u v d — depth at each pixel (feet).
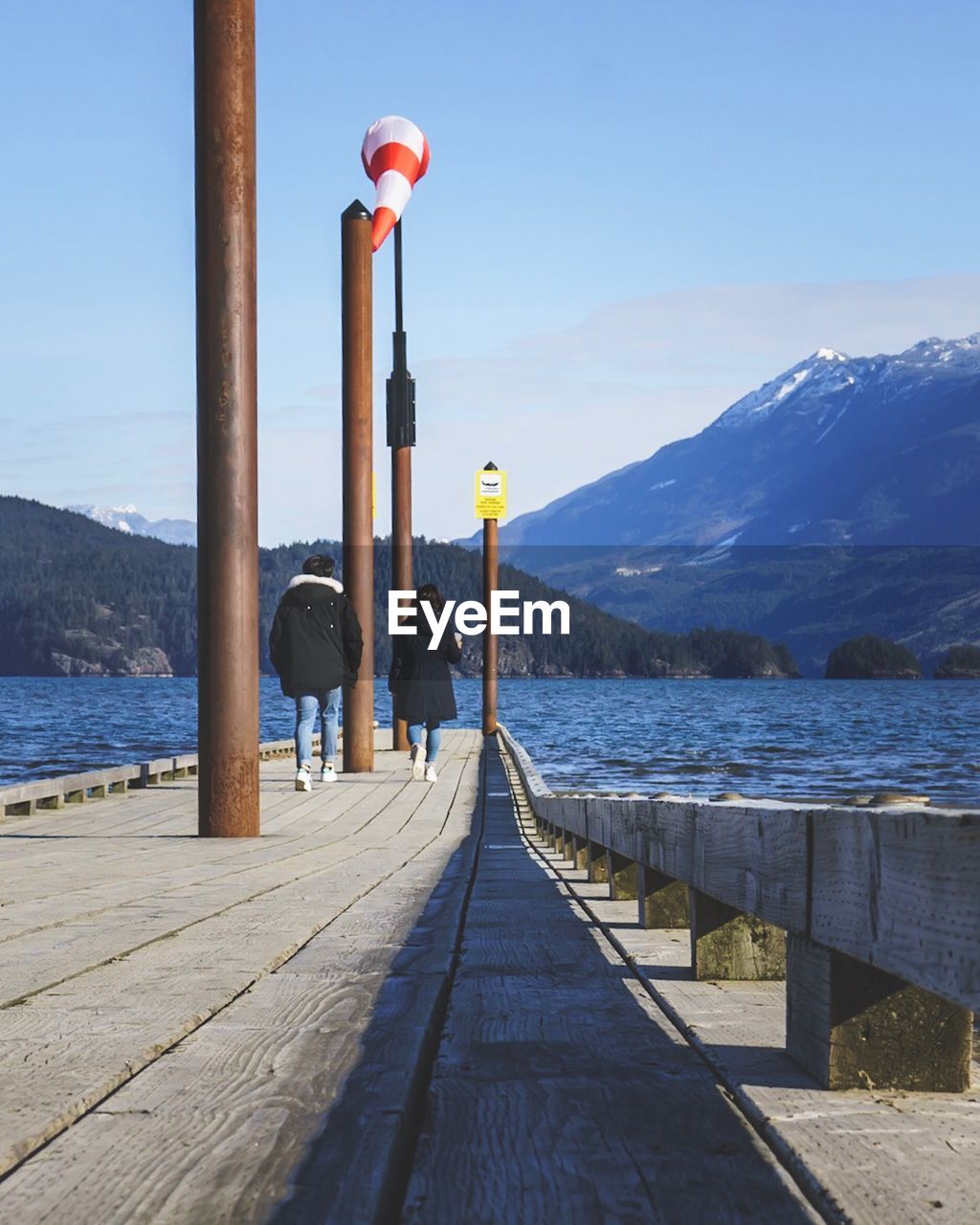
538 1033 10.94
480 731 107.55
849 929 8.22
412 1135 8.25
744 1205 6.73
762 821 10.40
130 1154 7.23
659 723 222.48
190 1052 9.77
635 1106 8.62
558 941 16.72
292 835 33.58
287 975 13.23
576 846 30.17
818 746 155.74
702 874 12.96
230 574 31.96
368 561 58.18
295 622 47.09
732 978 13.16
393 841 32.24
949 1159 7.24
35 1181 6.78
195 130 31.60
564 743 162.81
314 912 18.22
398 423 69.51
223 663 32.19
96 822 37.14
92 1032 10.34
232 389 31.53
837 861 8.46
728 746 156.04
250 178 31.55
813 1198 6.79
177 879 22.93
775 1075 9.17
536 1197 6.85
